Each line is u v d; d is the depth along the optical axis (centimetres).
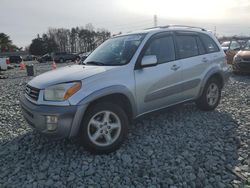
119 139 420
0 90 1172
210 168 361
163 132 491
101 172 363
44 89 396
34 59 6312
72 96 382
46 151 435
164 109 507
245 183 327
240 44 1590
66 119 377
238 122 536
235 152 406
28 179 357
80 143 419
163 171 358
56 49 8856
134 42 485
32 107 397
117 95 427
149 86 463
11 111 717
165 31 517
